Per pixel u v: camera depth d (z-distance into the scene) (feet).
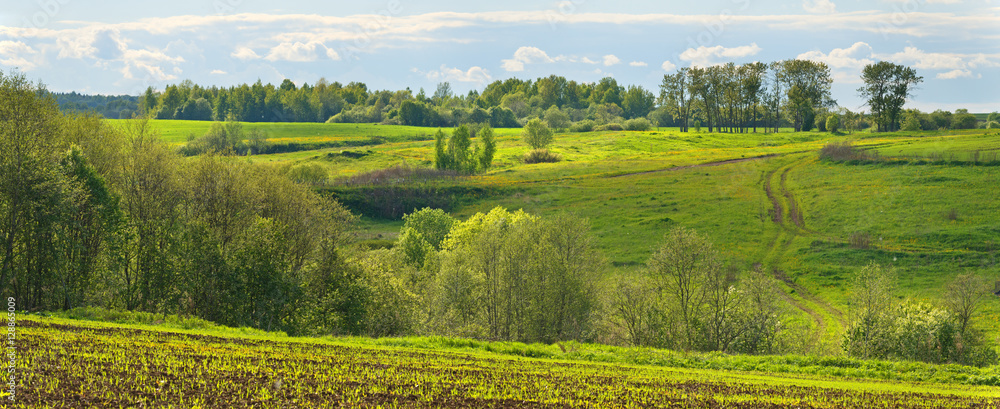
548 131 545.85
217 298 126.72
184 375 54.65
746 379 86.02
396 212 353.10
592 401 61.16
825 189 344.08
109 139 155.12
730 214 319.06
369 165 461.37
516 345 103.60
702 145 538.88
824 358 105.50
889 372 98.84
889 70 541.75
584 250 183.01
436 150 442.91
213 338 82.02
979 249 249.14
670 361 101.24
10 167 119.34
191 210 144.97
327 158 488.85
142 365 56.54
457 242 239.91
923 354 155.94
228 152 158.71
